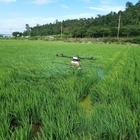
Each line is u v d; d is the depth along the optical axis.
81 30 110.81
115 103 6.34
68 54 24.94
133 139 4.87
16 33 158.38
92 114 5.54
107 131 4.83
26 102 6.05
